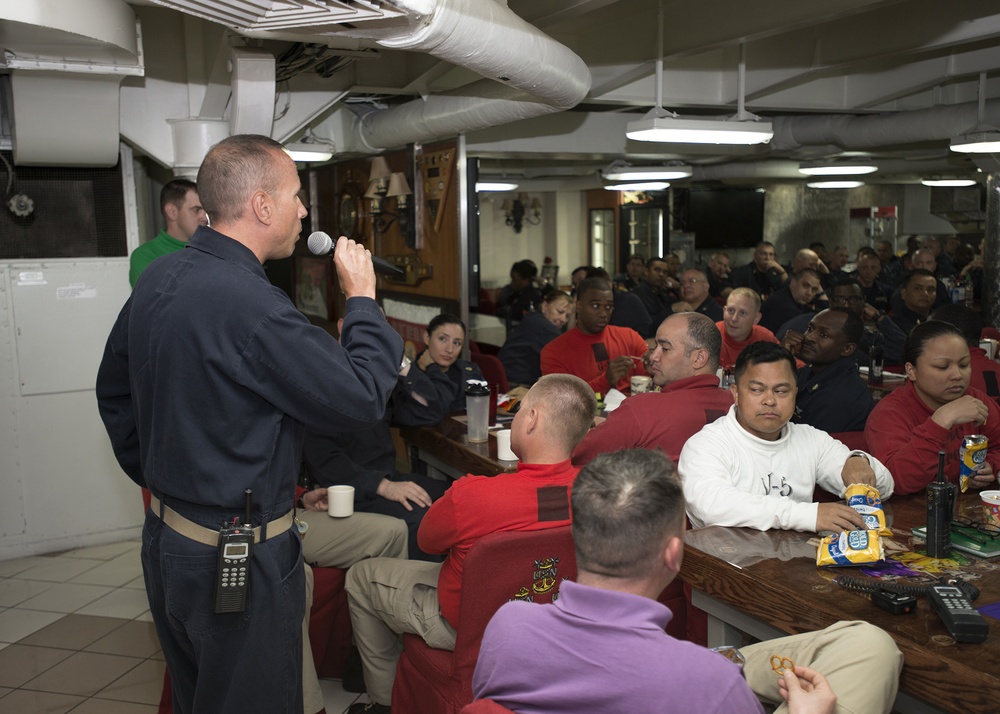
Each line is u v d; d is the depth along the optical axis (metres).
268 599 1.71
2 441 4.13
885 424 2.45
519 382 5.08
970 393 2.62
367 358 1.75
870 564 1.76
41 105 3.47
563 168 10.59
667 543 1.15
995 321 6.36
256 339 1.62
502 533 1.93
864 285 7.50
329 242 1.87
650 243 12.90
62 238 4.23
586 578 1.17
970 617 1.44
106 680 2.97
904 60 5.70
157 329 1.66
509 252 14.53
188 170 3.90
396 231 5.65
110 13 2.49
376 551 2.77
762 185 12.98
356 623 2.53
